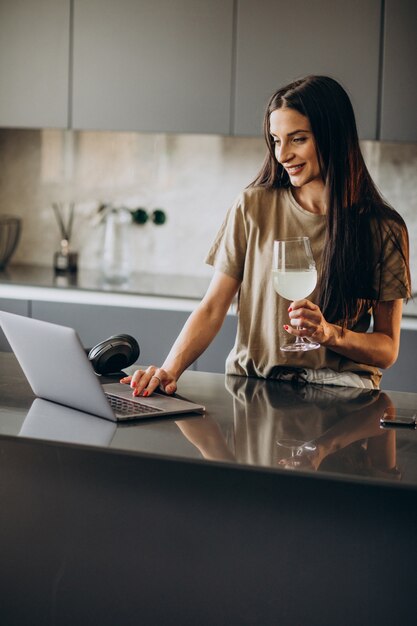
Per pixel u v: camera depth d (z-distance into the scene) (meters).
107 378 2.03
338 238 1.99
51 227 4.32
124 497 1.71
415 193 3.83
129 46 3.67
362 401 1.90
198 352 2.12
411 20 3.35
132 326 3.60
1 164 4.34
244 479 1.63
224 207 4.08
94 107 3.74
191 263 4.16
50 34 3.75
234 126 3.59
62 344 1.66
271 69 3.51
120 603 1.75
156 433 1.61
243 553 1.66
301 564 1.63
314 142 1.96
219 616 1.69
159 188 4.15
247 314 2.16
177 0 3.59
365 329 2.11
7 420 1.67
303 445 1.56
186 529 1.68
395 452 1.53
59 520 1.76
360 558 1.59
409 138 3.41
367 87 3.42
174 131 3.66
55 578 1.79
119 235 3.99
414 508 1.55
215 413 1.77
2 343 3.79
